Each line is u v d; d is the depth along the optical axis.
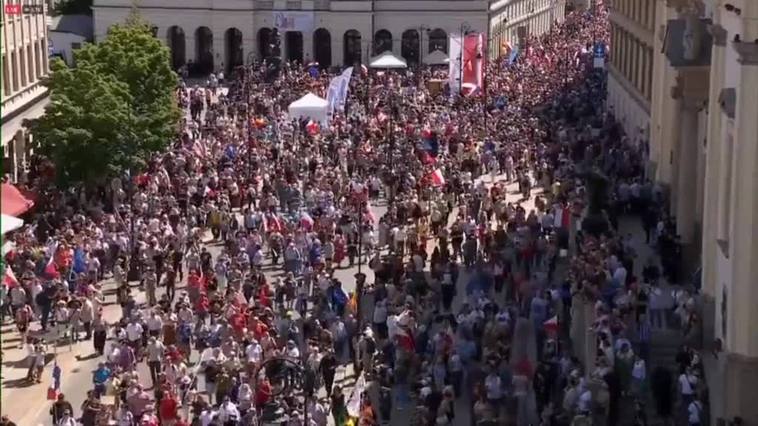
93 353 78.25
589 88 175.25
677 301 73.19
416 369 68.69
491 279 85.06
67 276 86.31
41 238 95.38
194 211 104.06
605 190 98.25
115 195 106.19
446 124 141.62
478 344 71.88
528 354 72.12
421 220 102.75
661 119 107.56
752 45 61.66
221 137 134.50
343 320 77.62
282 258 96.19
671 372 63.78
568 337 74.31
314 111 127.81
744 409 63.06
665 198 103.44
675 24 85.31
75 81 109.56
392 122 131.00
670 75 104.81
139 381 66.75
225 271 88.06
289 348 68.44
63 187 108.06
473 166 125.38
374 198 118.56
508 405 63.09
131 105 115.31
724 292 66.38
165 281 89.38
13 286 80.50
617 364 63.22
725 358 64.12
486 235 92.00
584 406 59.56
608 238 86.12
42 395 71.69
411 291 80.38
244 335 70.19
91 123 107.75
